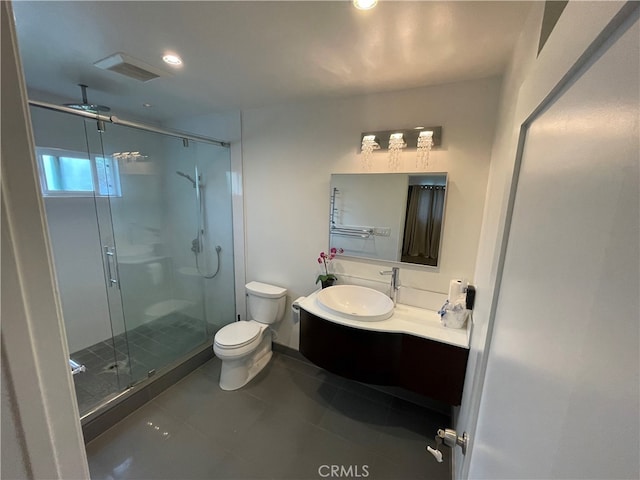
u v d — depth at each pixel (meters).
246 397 2.15
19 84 0.32
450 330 1.70
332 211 2.22
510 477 0.49
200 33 1.22
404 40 1.25
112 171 2.44
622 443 0.24
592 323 0.30
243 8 1.05
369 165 2.04
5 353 0.34
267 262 2.65
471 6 1.01
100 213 2.39
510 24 1.10
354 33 1.21
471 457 0.80
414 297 2.02
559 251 0.40
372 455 1.70
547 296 0.42
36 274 0.36
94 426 1.76
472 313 1.64
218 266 2.93
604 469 0.26
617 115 0.28
